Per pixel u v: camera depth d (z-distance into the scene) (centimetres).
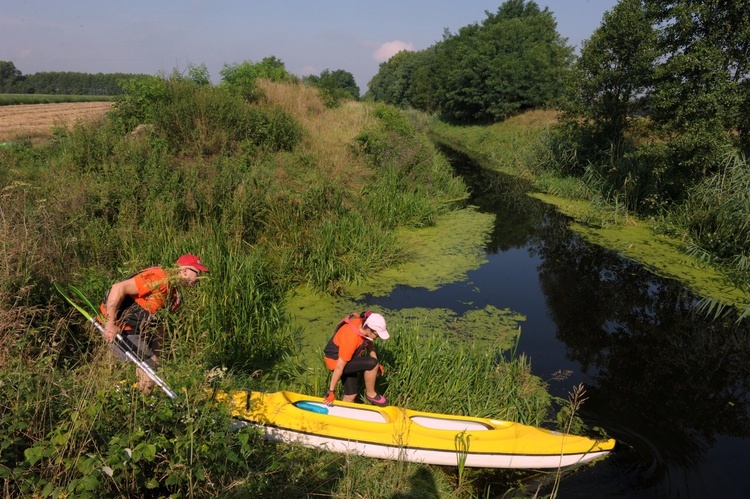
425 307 721
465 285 819
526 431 420
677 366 585
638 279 856
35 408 286
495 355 561
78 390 310
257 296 620
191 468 269
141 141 1012
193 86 1296
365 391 479
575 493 379
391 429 403
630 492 380
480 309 724
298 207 890
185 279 374
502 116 3291
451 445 393
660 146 1107
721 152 1005
